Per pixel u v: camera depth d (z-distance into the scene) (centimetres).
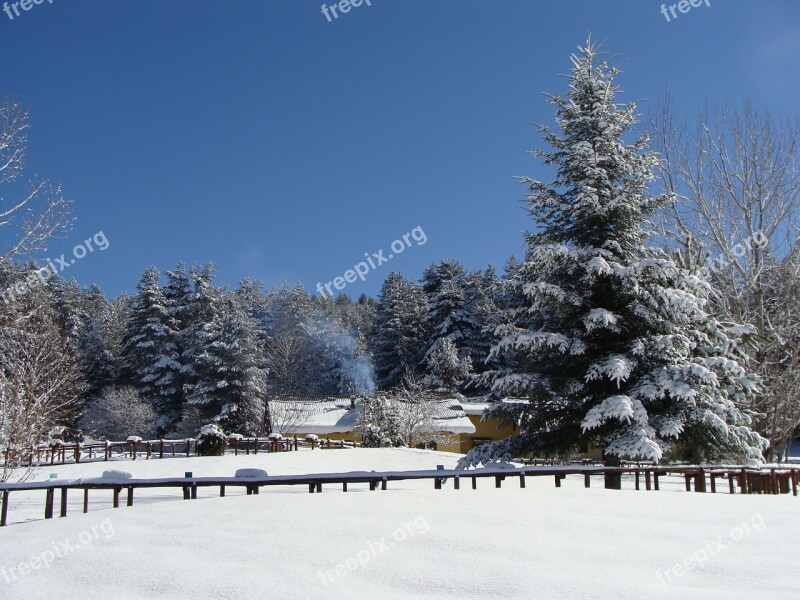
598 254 1903
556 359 1966
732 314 2528
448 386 5888
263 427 5109
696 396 1844
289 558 707
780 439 2520
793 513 984
